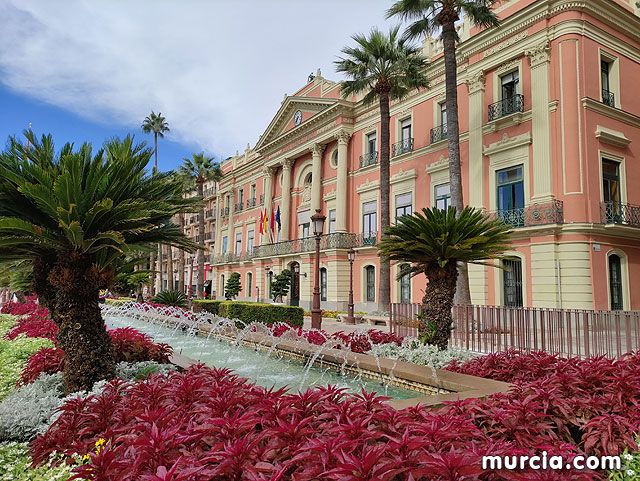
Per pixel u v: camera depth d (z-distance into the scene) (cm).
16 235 497
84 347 525
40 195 480
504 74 1923
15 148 561
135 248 559
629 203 1770
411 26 1700
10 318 1569
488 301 1858
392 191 2516
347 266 2730
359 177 2764
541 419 331
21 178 489
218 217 4684
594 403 365
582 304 1575
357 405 308
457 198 1564
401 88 2150
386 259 856
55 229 549
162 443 244
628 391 376
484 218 816
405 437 234
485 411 335
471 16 1647
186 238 641
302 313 1631
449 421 283
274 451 242
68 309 525
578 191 1627
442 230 749
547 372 524
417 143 2381
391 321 1138
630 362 507
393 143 2523
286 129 3462
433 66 2283
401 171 2456
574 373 441
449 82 1595
